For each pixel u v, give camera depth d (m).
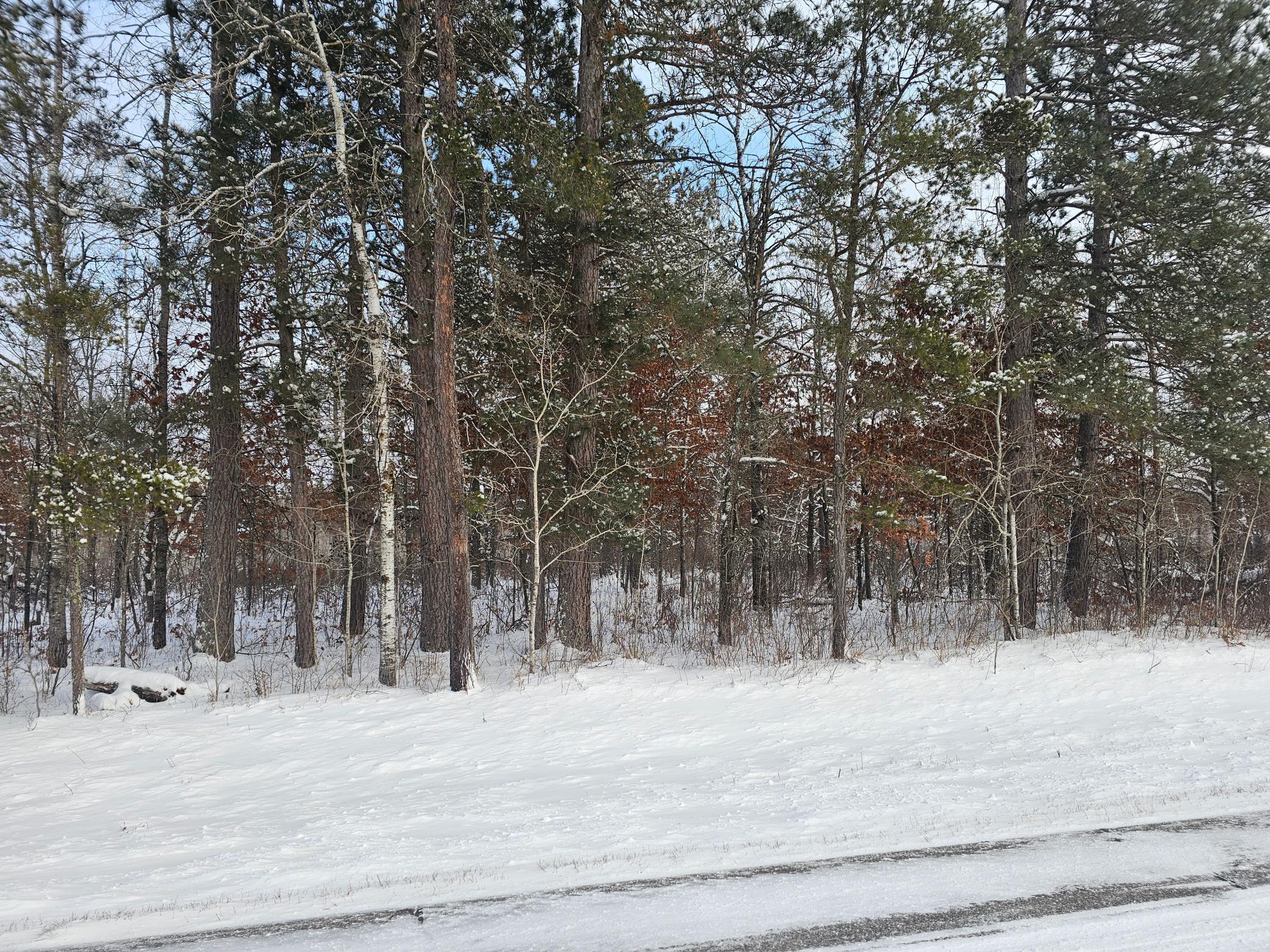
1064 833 5.46
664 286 15.00
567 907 4.62
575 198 13.63
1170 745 8.21
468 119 13.81
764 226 16.09
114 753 10.49
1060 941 3.85
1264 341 15.56
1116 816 5.79
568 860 5.50
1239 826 5.45
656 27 15.12
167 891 5.43
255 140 14.64
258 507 22.56
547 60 16.44
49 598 21.58
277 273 16.50
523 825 6.56
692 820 6.39
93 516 12.16
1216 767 7.09
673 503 23.22
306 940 4.37
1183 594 20.72
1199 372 15.89
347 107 15.29
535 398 15.84
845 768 8.15
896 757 8.56
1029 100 14.30
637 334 15.73
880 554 26.48
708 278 16.72
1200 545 22.22
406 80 14.02
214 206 13.32
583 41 16.00
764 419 19.98
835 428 15.05
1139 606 17.23
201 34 13.88
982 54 13.11
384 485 14.04
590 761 9.33
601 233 15.69
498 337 16.25
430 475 17.30
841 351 14.01
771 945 3.97
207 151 14.23
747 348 14.48
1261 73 13.72
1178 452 16.31
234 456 17.86
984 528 22.05
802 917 4.29
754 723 10.87
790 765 8.50
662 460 18.47
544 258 17.11
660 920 4.34
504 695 12.62
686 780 8.10
